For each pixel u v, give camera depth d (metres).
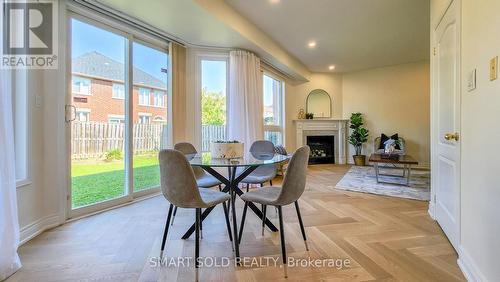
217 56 4.36
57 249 1.99
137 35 3.46
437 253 1.90
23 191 2.16
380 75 6.71
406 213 2.84
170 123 3.85
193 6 2.85
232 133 4.27
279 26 4.08
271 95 5.93
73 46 2.74
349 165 6.82
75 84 2.76
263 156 2.54
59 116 2.55
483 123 1.43
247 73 4.39
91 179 2.96
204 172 2.86
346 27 4.12
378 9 3.51
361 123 6.82
